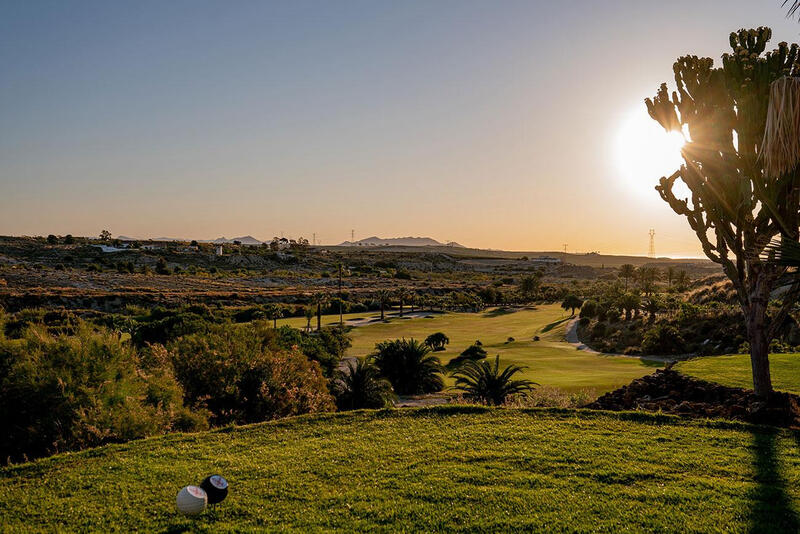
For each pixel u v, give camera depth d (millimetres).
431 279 160500
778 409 9906
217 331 21172
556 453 8617
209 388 16609
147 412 12156
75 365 12484
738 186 9609
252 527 6508
